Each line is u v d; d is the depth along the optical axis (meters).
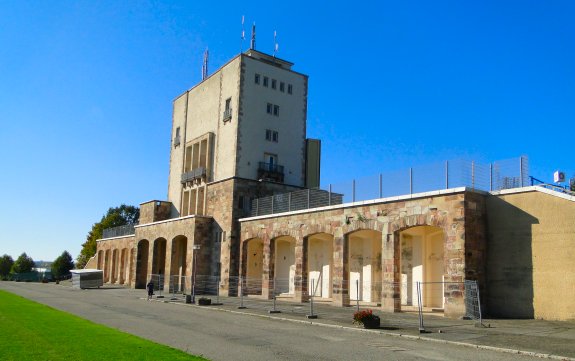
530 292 22.97
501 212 24.59
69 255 109.25
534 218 23.25
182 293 44.47
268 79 47.66
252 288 41.06
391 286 27.31
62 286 62.50
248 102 45.91
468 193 24.53
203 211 47.69
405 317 23.86
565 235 22.00
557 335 17.52
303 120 49.44
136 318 23.45
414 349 14.97
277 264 42.50
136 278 55.44
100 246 73.44
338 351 14.55
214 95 49.62
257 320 23.11
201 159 49.62
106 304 32.06
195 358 12.46
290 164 47.75
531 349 14.52
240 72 45.88
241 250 41.06
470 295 23.17
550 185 24.34
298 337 17.45
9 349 13.26
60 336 15.95
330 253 38.03
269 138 46.75
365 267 35.12
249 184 43.75
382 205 28.70
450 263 24.41
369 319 19.78
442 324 20.84
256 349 14.84
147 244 56.69
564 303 21.70
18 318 21.30
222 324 21.25
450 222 24.78
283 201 38.41
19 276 100.62
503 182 25.19
